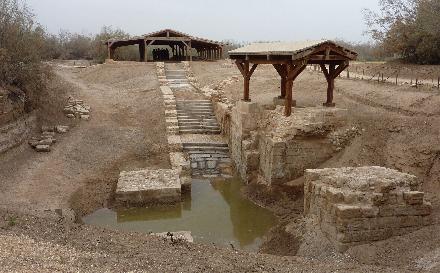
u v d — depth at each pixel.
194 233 13.38
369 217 10.34
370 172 11.81
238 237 13.02
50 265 7.02
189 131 22.67
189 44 37.44
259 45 18.95
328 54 15.37
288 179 15.81
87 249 8.31
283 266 8.66
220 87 27.28
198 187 17.61
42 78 21.64
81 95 27.55
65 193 14.68
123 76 33.62
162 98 26.02
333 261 9.75
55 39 59.31
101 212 14.70
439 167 13.03
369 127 16.14
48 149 17.91
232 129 20.14
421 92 18.77
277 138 15.67
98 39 51.03
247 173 17.39
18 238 8.33
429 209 10.63
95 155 18.75
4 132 16.16
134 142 20.72
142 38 36.75
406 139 14.77
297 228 12.18
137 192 15.03
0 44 18.72
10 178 14.76
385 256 9.79
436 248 9.50
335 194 10.59
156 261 7.97
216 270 7.87
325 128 15.81
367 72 29.58
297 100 20.50
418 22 28.05
